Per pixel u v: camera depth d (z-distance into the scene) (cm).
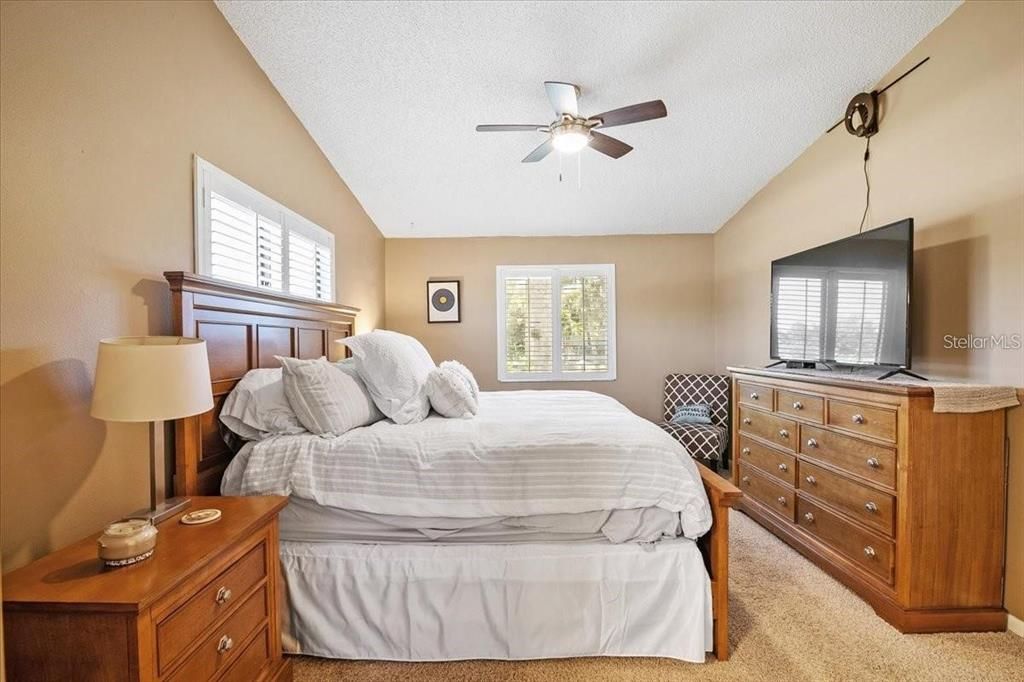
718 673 165
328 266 336
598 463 175
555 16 222
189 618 114
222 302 196
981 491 188
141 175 170
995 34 199
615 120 234
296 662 172
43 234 133
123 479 159
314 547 177
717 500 174
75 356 143
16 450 126
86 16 148
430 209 418
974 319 209
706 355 474
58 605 97
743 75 259
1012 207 193
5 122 124
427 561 174
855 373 269
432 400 228
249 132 240
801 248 337
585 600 171
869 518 208
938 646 179
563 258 476
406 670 168
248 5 215
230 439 200
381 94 273
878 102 264
